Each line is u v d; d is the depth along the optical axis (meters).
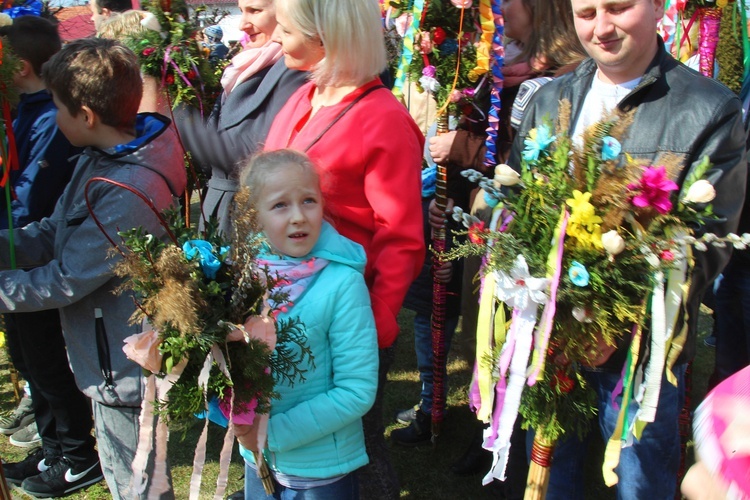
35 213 2.74
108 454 2.27
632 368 1.67
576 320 1.63
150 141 2.13
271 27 2.84
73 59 2.07
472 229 1.68
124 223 2.02
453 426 3.29
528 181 1.65
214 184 2.71
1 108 2.36
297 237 1.82
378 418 2.30
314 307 1.82
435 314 2.92
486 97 2.73
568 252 1.59
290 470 1.88
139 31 3.16
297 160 1.83
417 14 2.53
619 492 1.97
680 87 1.80
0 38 2.41
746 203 2.56
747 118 3.05
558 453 2.05
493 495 2.83
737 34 3.27
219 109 3.11
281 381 1.82
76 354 2.21
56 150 2.72
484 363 1.78
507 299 1.65
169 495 2.27
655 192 1.49
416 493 2.85
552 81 2.10
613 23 1.76
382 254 2.03
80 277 2.04
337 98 2.10
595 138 1.56
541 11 2.57
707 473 0.95
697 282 1.77
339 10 1.93
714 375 2.97
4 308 2.10
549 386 1.71
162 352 1.56
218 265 1.57
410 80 2.76
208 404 1.67
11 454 3.21
